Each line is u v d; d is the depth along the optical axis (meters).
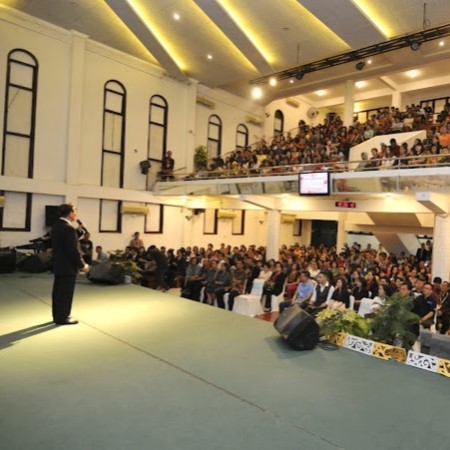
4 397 3.02
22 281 8.07
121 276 8.24
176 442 2.51
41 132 11.23
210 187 12.16
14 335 4.53
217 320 5.58
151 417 2.81
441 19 9.67
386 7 9.53
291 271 9.85
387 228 13.93
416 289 7.11
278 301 8.94
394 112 14.98
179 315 5.79
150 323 5.31
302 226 21.02
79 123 11.83
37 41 11.05
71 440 2.48
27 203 11.15
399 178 8.45
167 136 14.33
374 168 9.22
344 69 14.22
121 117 13.09
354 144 13.41
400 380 3.70
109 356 3.99
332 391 3.40
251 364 3.95
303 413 2.98
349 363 4.10
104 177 12.72
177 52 12.78
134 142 13.41
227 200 13.88
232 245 17.31
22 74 10.89
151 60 13.44
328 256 12.44
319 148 13.08
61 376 3.46
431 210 8.58
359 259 11.74
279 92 16.42
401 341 4.39
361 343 4.48
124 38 12.06
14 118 10.80
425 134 11.76
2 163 10.63
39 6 10.46
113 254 11.33
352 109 15.10
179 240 14.96
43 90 11.23
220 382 3.48
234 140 16.97
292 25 10.78
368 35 10.20
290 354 4.30
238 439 2.58
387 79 16.58
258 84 15.37
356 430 2.76
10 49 10.59
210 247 12.76
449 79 16.02
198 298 9.28
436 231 8.81
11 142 10.78
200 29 11.34
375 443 2.61
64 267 4.96
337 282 7.27
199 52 12.56
